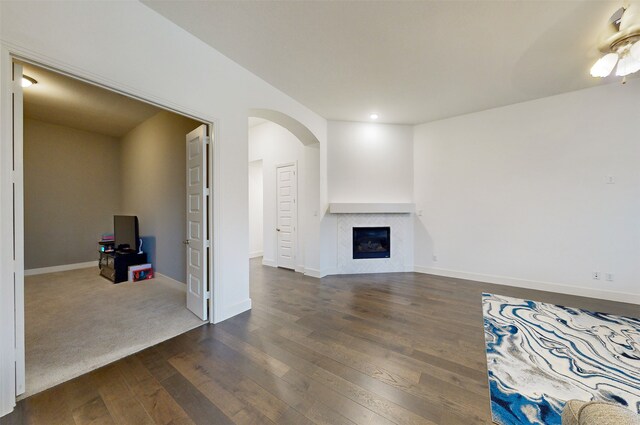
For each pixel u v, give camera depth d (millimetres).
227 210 2760
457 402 1582
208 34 2381
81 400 1584
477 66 2902
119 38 1885
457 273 4492
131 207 5289
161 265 4332
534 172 3832
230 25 2262
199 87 2453
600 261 3424
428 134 4770
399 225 4902
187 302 3061
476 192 4309
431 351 2145
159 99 2141
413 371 1886
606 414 709
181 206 3857
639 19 1991
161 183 4301
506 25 2236
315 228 4605
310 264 4676
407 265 4941
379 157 4859
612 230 3359
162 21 2152
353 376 1830
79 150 5242
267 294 3607
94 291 3715
